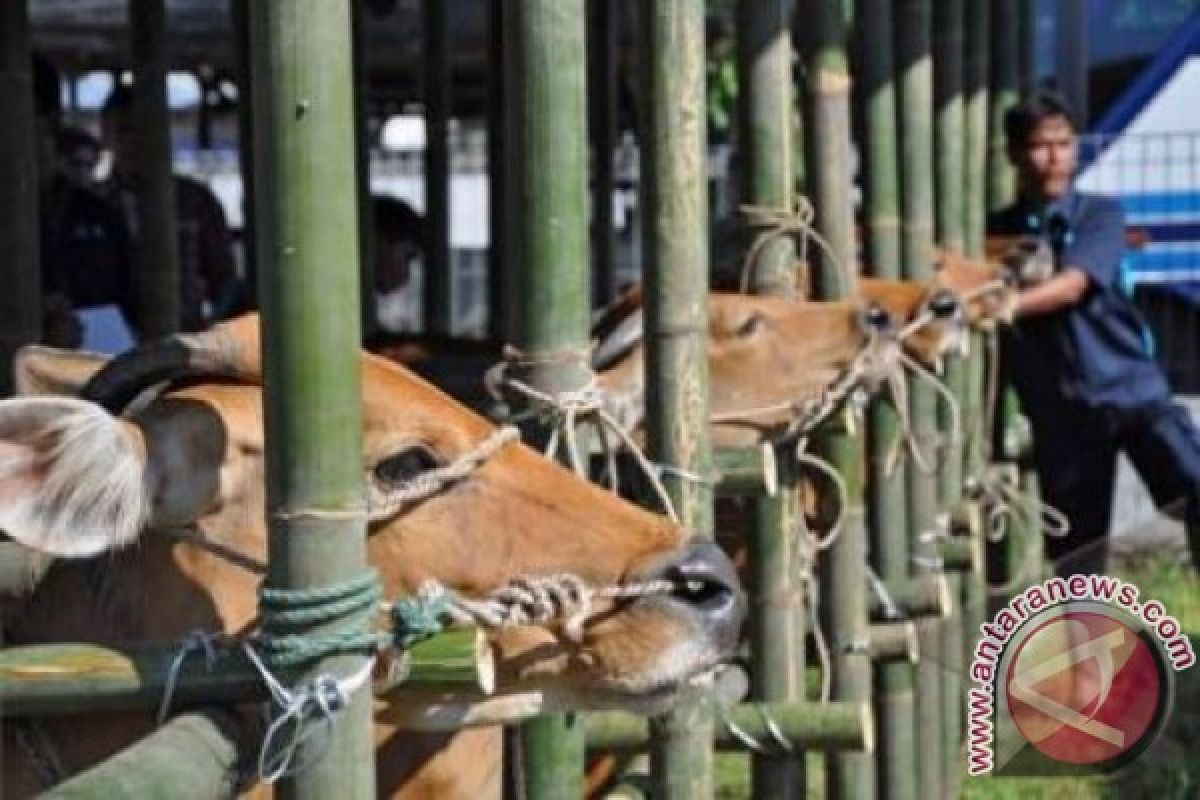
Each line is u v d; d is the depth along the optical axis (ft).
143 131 38.55
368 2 48.98
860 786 35.19
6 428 16.92
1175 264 80.53
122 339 40.91
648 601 19.31
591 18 52.03
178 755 14.71
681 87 23.56
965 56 51.16
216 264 53.98
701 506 23.93
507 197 21.91
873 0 40.34
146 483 17.99
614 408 28.89
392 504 19.40
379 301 63.77
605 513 19.83
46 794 13.79
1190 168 80.28
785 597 30.17
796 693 30.53
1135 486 61.82
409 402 19.88
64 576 20.10
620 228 74.84
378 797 22.04
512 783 22.47
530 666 19.36
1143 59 81.61
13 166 29.53
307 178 14.62
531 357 21.74
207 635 16.12
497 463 19.93
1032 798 37.27
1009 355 50.65
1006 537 51.26
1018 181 52.26
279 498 14.89
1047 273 47.75
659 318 23.80
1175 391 79.87
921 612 38.37
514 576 19.47
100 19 56.85
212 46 62.23
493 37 46.06
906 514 41.70
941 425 46.83
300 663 14.90
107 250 43.96
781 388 35.96
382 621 17.25
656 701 19.42
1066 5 80.48
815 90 35.40
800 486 35.88
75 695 15.78
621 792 28.22
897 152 42.91
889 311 37.91
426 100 50.03
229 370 19.15
